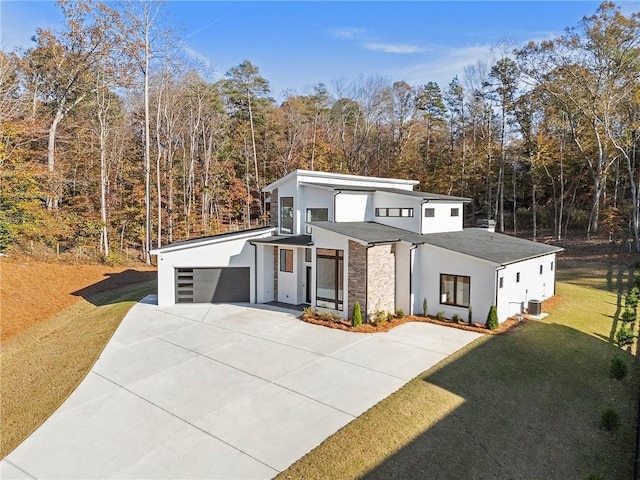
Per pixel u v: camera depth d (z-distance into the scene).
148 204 31.64
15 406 10.23
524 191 42.38
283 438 8.19
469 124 42.94
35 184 27.59
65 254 30.47
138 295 22.00
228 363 12.10
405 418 8.75
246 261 19.95
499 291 15.25
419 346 13.16
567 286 23.20
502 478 7.04
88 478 7.14
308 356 12.52
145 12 30.09
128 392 10.38
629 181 35.56
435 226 20.03
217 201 43.00
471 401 9.50
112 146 35.91
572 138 37.34
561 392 10.14
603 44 30.28
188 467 7.35
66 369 12.20
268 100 51.59
